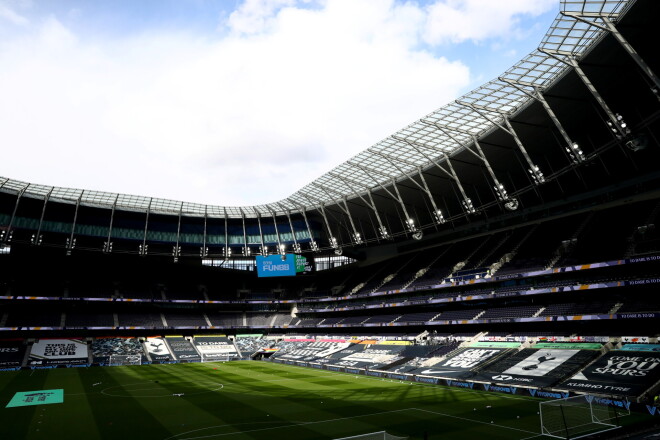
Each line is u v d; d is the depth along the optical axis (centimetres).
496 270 5431
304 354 6775
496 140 4775
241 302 8481
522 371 3822
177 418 2797
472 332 5428
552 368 3697
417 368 4725
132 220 7569
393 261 7812
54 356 6362
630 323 4072
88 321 7131
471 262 6072
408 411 2914
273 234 8188
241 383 4438
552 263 4812
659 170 4562
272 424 2616
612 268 4400
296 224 8200
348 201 7050
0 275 7181
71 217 7100
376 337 6469
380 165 5872
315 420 2708
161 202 7469
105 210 7375
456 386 3972
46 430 2502
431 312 6216
